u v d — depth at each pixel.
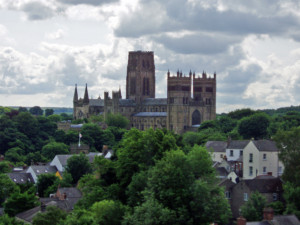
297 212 166.25
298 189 174.62
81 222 161.62
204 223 156.00
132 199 175.25
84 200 198.00
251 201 175.38
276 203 178.62
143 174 177.62
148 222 152.25
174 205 158.25
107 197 187.88
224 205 160.12
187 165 168.12
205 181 162.12
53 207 180.25
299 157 195.00
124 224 159.75
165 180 161.88
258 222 146.50
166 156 175.88
